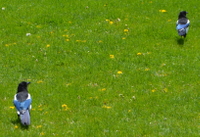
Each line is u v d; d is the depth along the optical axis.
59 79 18.06
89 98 16.33
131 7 26.45
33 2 27.44
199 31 23.25
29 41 22.05
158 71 18.70
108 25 23.86
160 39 22.25
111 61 19.69
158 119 14.55
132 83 17.62
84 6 26.59
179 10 26.09
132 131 13.66
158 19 24.78
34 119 14.68
